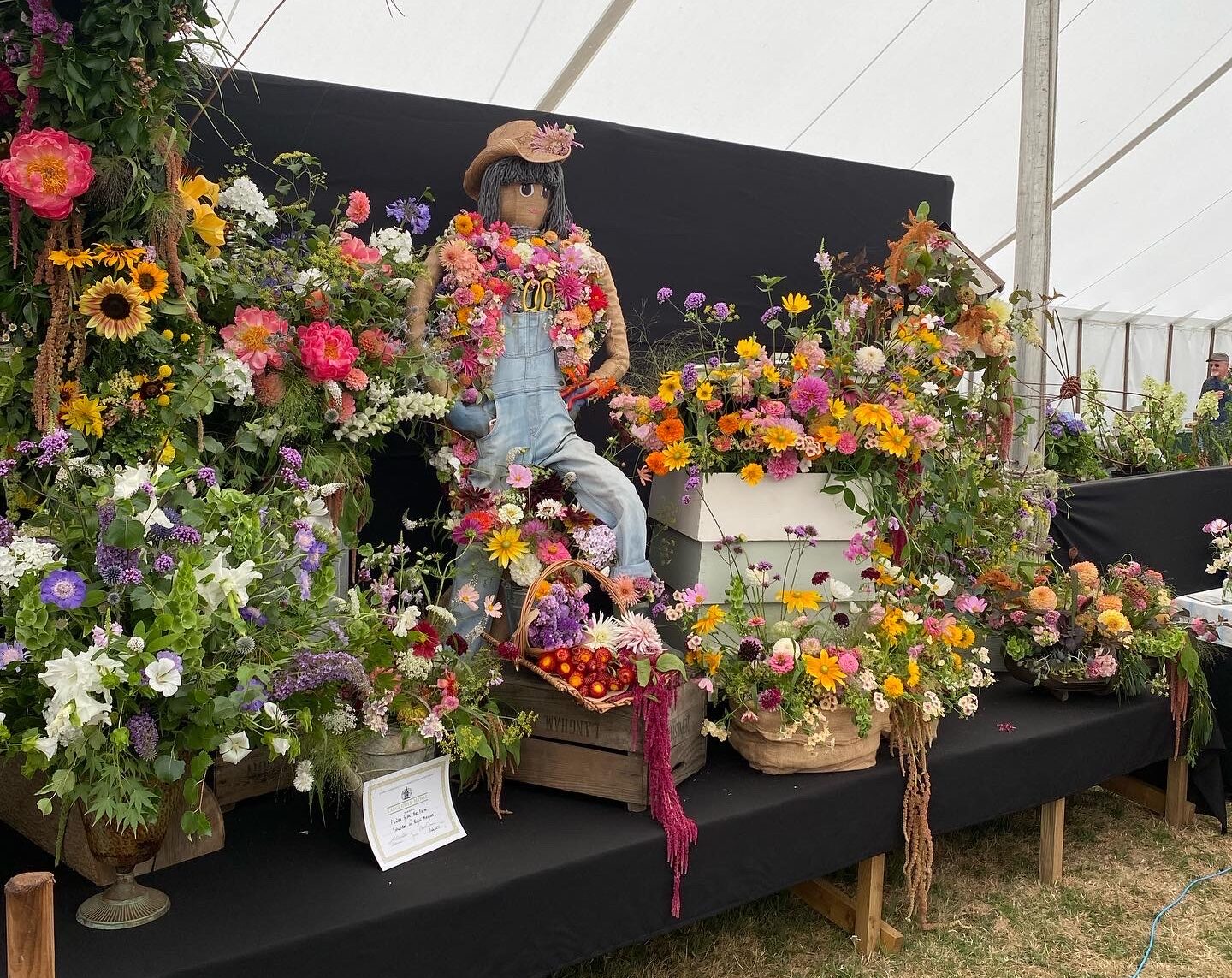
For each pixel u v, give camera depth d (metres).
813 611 2.38
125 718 1.31
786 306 2.61
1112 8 4.52
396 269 2.27
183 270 1.79
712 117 4.26
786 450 2.40
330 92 2.98
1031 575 2.83
